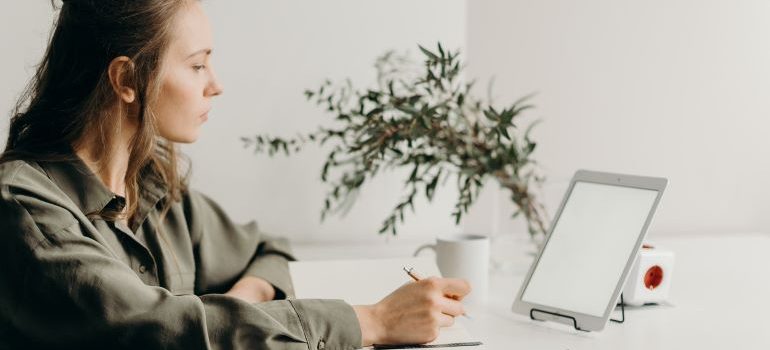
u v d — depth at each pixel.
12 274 1.07
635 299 1.43
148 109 1.25
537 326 1.37
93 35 1.23
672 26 2.42
